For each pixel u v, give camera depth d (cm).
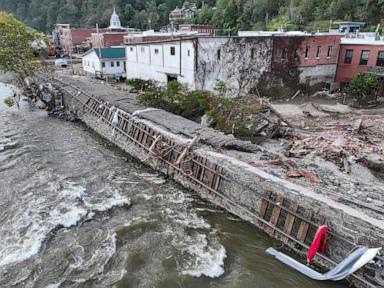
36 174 1959
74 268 1216
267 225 1386
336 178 1566
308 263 1223
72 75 5016
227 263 1248
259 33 4222
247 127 2264
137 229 1440
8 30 3391
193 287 1130
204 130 2127
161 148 1989
